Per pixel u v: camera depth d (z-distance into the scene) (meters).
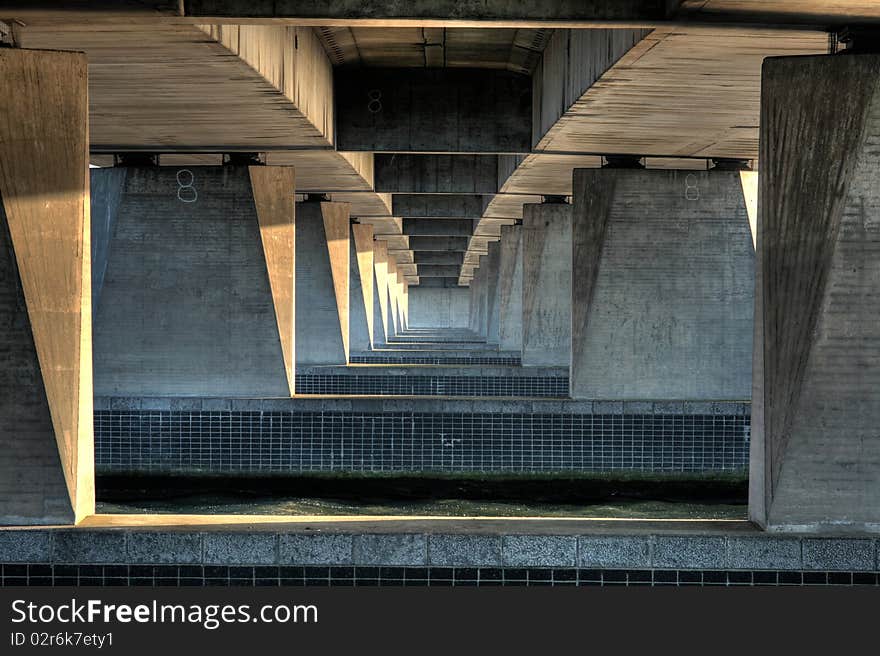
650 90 15.53
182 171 23.28
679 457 22.34
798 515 11.83
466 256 66.62
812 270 11.73
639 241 23.14
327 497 20.81
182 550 11.37
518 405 22.42
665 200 23.12
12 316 11.62
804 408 11.80
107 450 22.44
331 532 11.39
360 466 22.47
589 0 11.41
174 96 16.22
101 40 12.45
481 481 22.41
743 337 23.20
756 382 12.27
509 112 22.42
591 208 23.11
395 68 22.33
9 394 11.69
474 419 22.45
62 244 11.72
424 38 19.48
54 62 11.53
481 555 11.36
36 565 11.38
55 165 11.64
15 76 11.41
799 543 11.42
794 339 11.80
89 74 14.53
